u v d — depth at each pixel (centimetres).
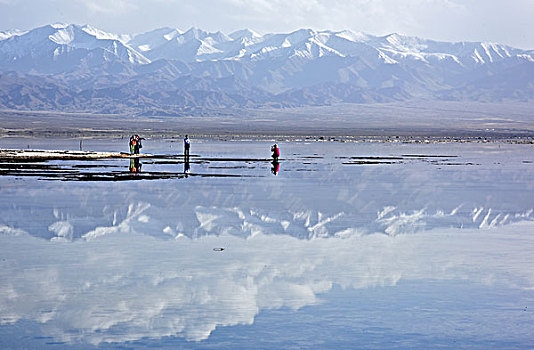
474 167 5875
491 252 2114
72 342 1308
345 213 2953
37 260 1945
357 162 6462
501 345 1309
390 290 1656
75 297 1583
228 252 2086
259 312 1489
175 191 3731
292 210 3023
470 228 2592
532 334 1365
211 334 1355
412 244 2245
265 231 2480
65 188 3844
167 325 1401
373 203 3309
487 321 1440
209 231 2458
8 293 1611
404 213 2973
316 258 2012
